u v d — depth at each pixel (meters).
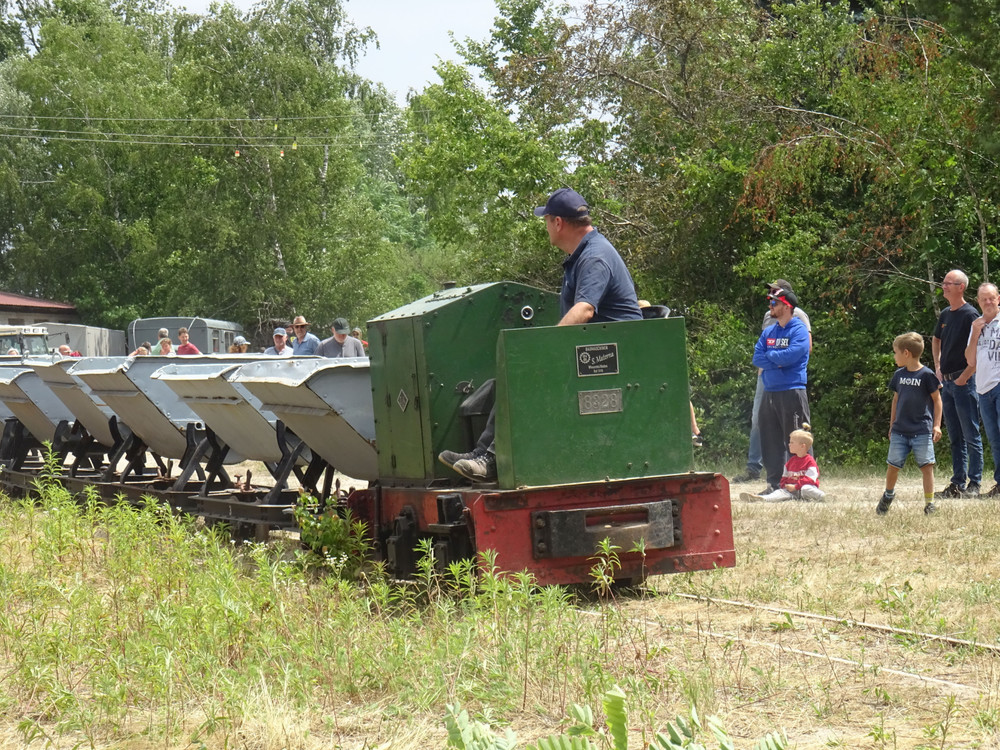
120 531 9.27
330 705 5.43
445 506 7.59
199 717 5.26
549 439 7.29
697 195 22.22
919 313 19.02
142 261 55.53
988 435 12.74
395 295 55.34
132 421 13.08
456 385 8.21
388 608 7.06
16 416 16.09
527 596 6.25
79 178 58.41
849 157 19.58
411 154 29.98
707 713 5.07
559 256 25.98
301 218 53.00
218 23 52.84
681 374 7.56
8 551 9.55
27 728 4.96
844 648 6.21
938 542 9.27
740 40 22.92
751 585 8.05
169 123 54.16
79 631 6.53
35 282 60.12
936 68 18.62
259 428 10.82
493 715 5.14
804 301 20.36
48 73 59.34
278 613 6.38
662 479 7.47
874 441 18.92
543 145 25.94
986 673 5.56
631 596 7.91
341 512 9.38
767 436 13.71
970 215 18.08
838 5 22.39
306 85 53.00
